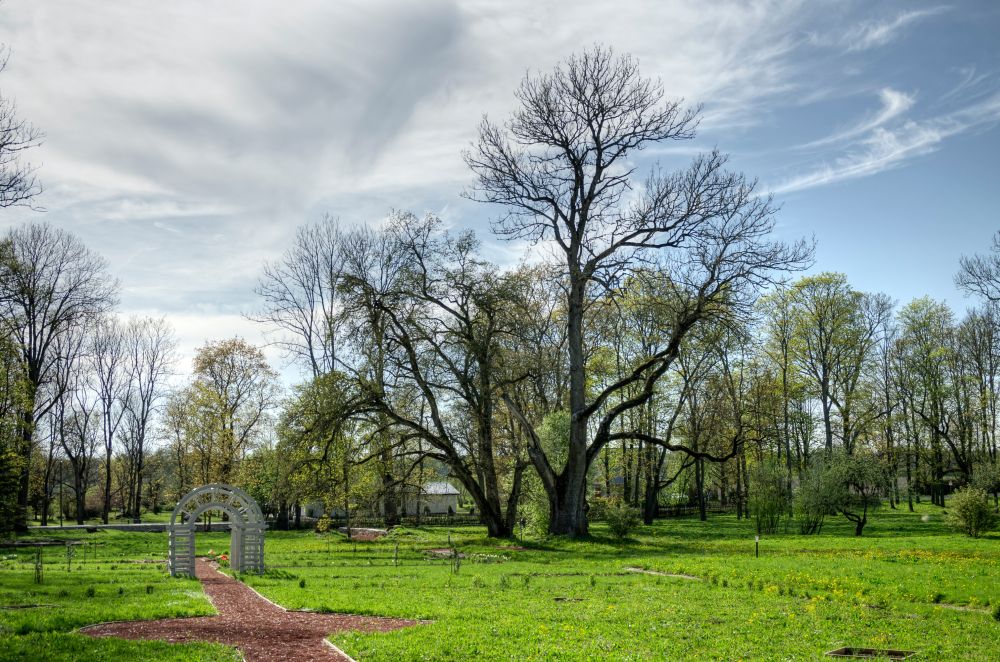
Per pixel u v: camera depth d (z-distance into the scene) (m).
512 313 43.44
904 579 21.19
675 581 22.84
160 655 12.17
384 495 44.06
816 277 63.47
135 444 75.62
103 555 38.41
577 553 35.00
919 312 68.38
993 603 17.03
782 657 12.16
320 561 33.16
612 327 58.19
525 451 47.97
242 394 65.75
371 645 13.20
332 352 54.62
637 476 65.69
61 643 12.79
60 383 62.12
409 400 43.53
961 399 67.00
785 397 63.94
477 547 39.03
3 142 24.58
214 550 43.06
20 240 51.31
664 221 38.84
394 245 43.22
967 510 41.66
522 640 13.51
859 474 46.97
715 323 39.12
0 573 26.58
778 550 33.75
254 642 13.92
